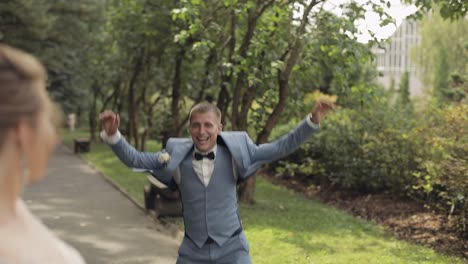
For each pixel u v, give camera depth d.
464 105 10.59
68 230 9.71
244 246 3.93
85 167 19.73
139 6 13.55
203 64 15.96
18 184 1.18
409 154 11.51
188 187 3.86
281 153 3.80
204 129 3.79
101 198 13.18
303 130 3.71
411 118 13.23
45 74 1.22
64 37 22.39
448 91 14.30
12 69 1.12
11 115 1.11
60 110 1.23
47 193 13.88
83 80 32.16
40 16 18.77
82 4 22.05
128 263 7.71
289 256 7.58
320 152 14.42
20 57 1.14
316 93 15.02
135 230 9.70
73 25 22.34
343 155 13.20
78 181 16.12
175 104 16.73
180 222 9.90
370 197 12.24
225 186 3.86
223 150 3.88
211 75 14.40
